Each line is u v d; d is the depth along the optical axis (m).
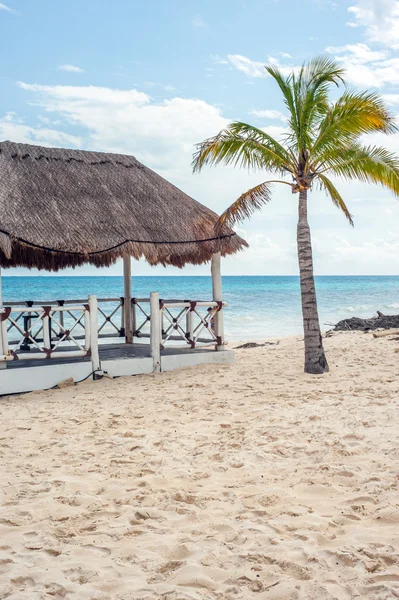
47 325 9.83
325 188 11.55
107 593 3.18
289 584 3.17
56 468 5.44
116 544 3.80
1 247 8.88
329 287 75.25
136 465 5.46
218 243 11.31
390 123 10.21
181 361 11.23
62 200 10.36
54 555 3.69
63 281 88.94
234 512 4.27
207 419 7.11
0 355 9.32
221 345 11.98
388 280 106.38
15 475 5.25
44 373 9.72
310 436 6.02
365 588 3.09
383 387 8.34
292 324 28.59
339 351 13.35
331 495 4.50
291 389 8.76
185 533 3.93
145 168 12.46
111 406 8.11
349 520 3.99
